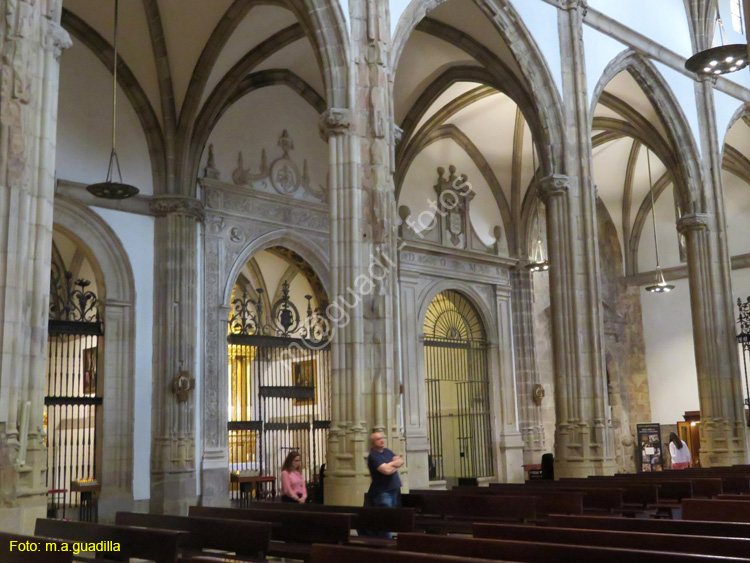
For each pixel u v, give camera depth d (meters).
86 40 20.02
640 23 24.17
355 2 15.48
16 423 10.00
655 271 34.75
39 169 10.80
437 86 24.28
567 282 19.66
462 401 28.98
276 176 23.47
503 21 19.88
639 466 33.16
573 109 20.69
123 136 20.66
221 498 20.58
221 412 21.11
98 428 19.47
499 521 11.39
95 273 20.17
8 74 10.56
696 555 5.81
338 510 10.65
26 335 10.36
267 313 28.72
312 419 24.66
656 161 33.62
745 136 30.92
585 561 6.27
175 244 20.72
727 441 24.34
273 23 20.55
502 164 29.95
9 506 9.67
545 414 30.66
